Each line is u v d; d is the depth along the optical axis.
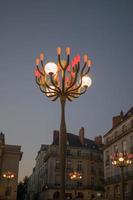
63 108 8.78
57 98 9.36
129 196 35.03
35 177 81.69
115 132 43.69
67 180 55.31
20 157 49.81
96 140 66.06
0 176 44.06
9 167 45.81
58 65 9.43
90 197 55.56
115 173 41.81
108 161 45.59
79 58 8.86
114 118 46.09
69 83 9.30
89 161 58.88
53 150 57.16
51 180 54.38
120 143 40.69
